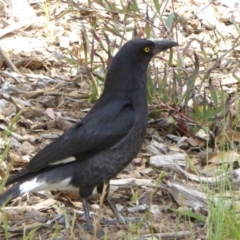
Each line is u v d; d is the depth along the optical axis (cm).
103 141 895
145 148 1093
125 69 920
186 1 1528
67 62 1256
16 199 958
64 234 885
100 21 1395
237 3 1543
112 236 886
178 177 1014
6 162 1035
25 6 1491
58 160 889
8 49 1373
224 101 1126
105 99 926
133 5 1177
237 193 954
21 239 877
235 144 1098
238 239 802
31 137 1106
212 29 1449
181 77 1241
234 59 1340
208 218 869
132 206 956
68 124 1138
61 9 1488
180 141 1111
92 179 903
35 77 1291
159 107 1112
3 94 1220
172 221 909
